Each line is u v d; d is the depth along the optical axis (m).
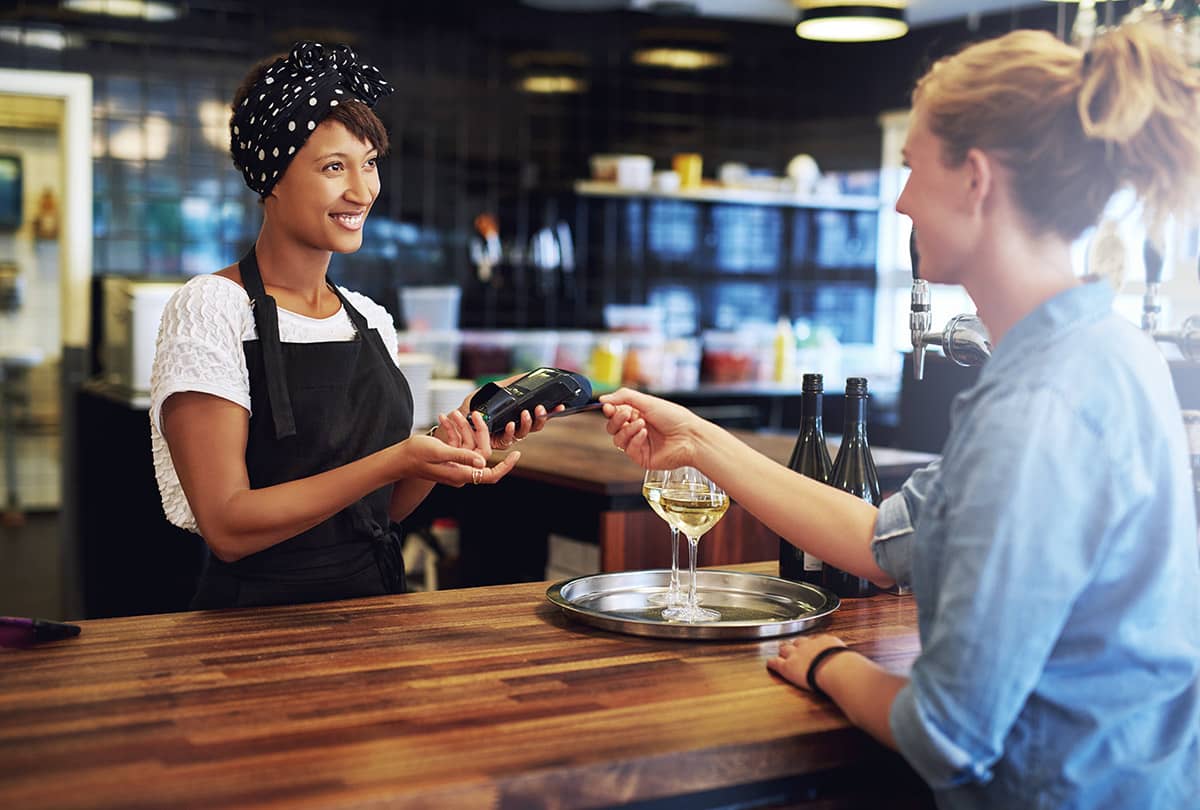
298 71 1.78
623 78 6.68
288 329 1.85
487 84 6.36
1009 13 6.12
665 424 1.66
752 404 6.55
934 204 1.23
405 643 1.50
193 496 1.69
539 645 1.50
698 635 1.53
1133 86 1.13
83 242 5.61
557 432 3.90
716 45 6.85
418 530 3.80
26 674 1.34
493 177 6.42
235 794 1.02
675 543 1.74
